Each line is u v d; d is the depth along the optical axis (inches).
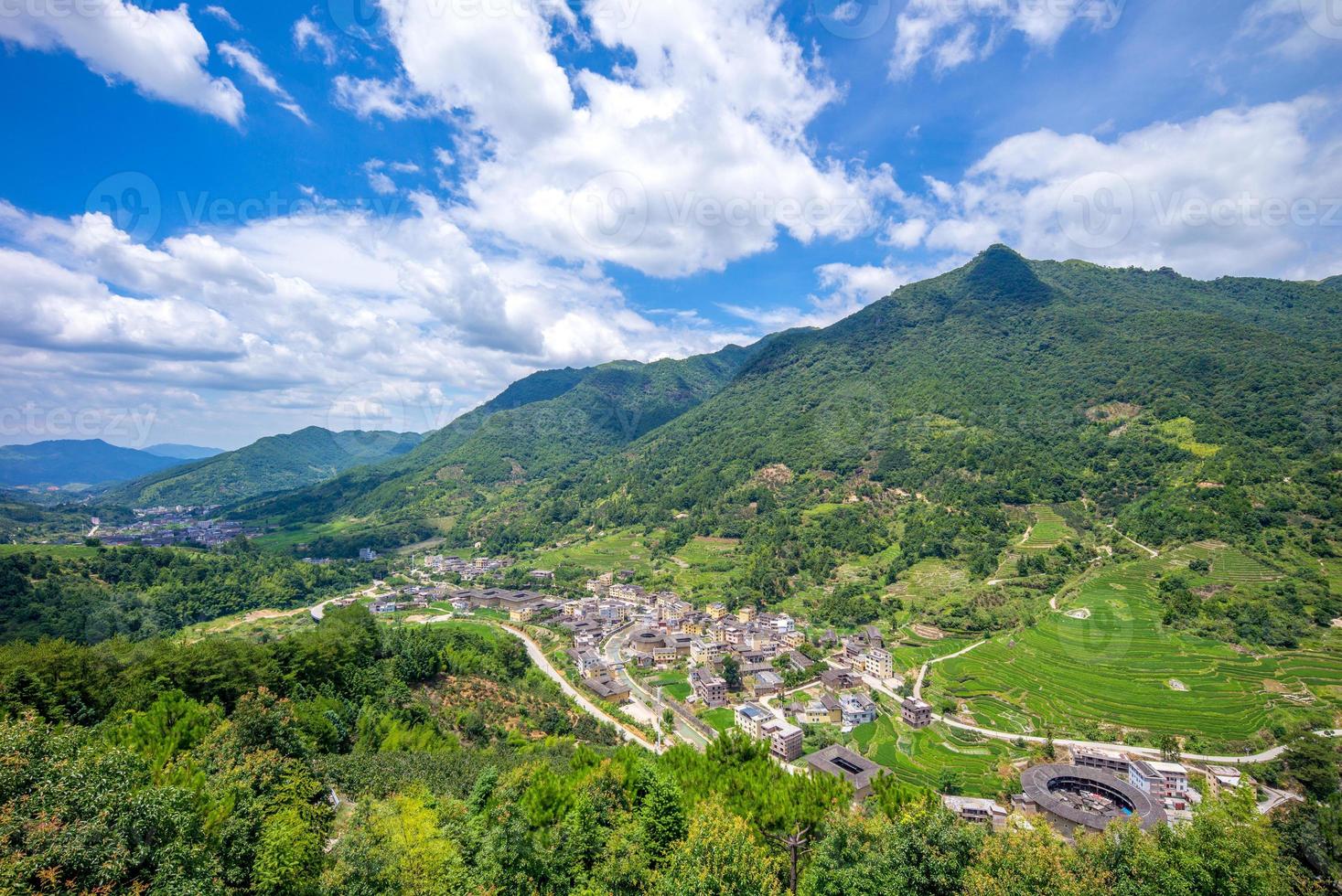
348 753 3393.2
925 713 4564.5
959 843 1872.5
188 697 3139.8
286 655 3924.7
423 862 1818.4
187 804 1514.5
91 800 1279.5
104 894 1170.6
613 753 4072.3
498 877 1857.8
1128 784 3513.8
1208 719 4114.2
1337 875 2568.9
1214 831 1764.3
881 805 2388.0
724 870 1754.4
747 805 2367.1
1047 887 1688.0
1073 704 4485.7
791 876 2090.3
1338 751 3538.4
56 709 2851.9
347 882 1729.8
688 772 2716.5
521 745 4065.0
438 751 3489.2
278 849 1694.1
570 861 1993.1
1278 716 3986.2
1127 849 1829.5
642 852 2011.6
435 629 6422.2
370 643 4722.0
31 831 1171.9
